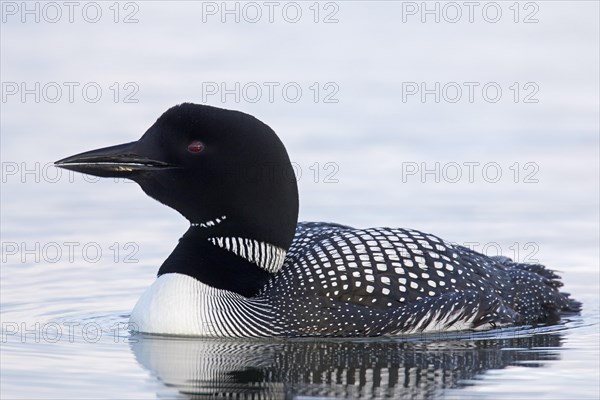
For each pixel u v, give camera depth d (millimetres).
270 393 9562
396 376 10078
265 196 11453
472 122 20172
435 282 11648
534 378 10055
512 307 12289
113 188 17438
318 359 10609
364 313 11336
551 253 14828
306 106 20859
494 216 16094
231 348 10953
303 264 11570
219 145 11383
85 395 9469
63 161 11367
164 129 11484
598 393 9609
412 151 18828
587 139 19266
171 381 9859
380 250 11672
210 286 11367
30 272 14055
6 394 9461
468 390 9703
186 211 11625
